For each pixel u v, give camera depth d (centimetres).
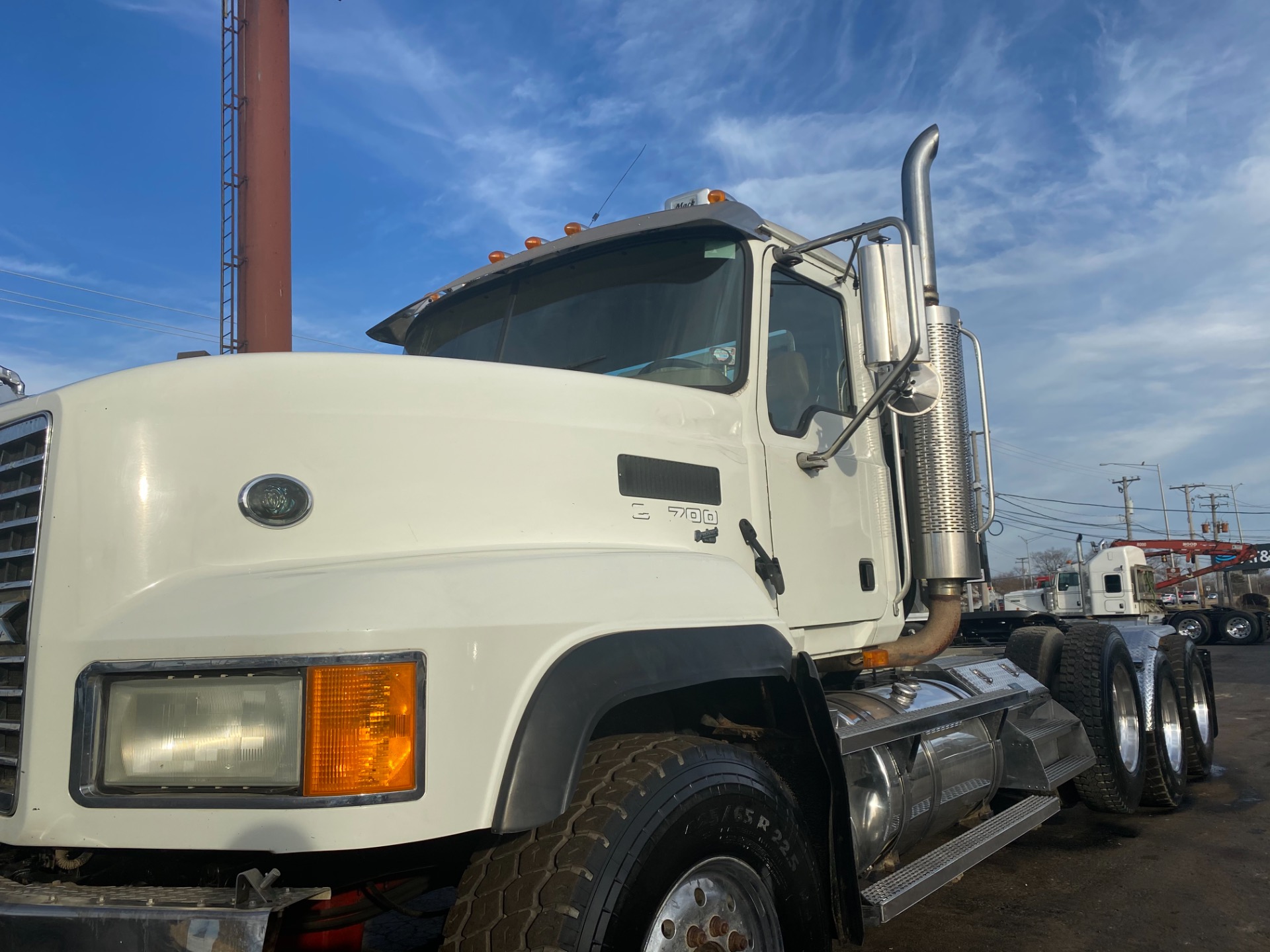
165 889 191
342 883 228
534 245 403
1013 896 472
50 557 210
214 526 223
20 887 195
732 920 250
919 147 433
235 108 932
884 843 360
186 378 232
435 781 194
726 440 329
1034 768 469
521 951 201
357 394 247
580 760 212
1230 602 3559
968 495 423
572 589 236
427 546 243
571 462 277
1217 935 413
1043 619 741
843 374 414
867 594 392
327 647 192
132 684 199
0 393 362
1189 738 708
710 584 280
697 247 358
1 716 215
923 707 400
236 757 192
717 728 305
